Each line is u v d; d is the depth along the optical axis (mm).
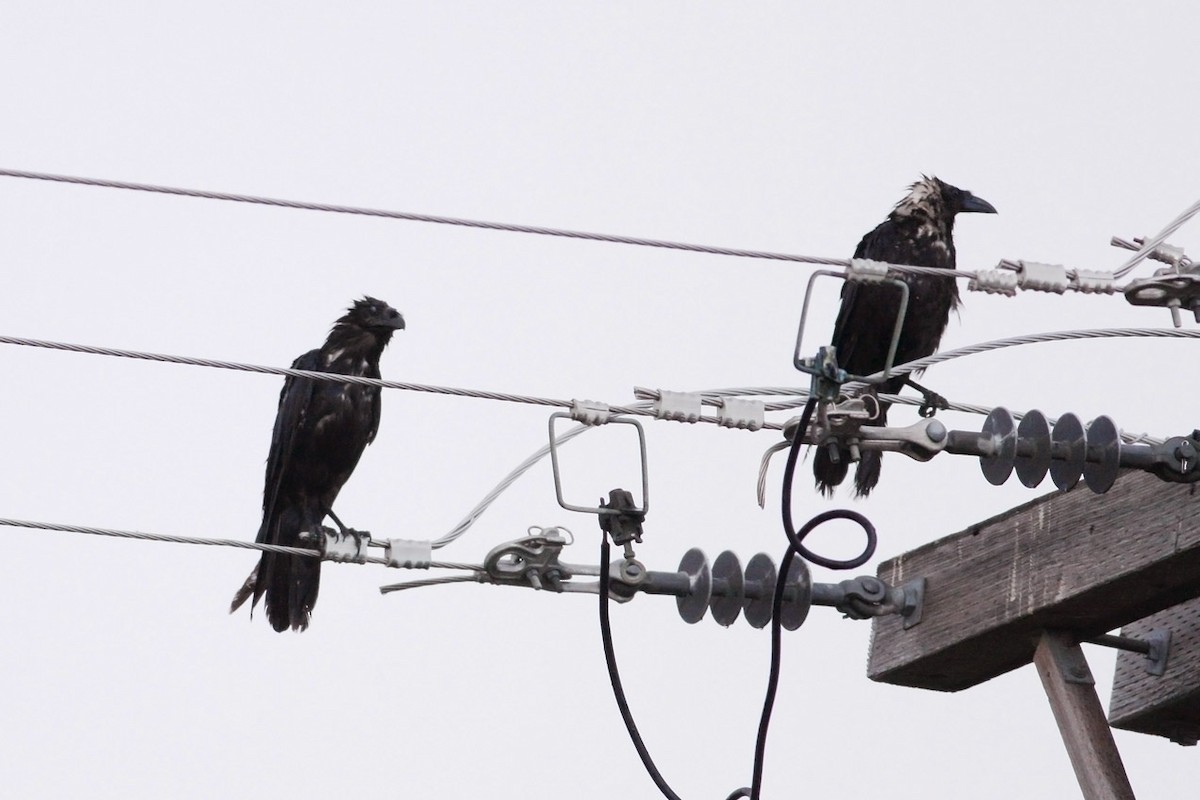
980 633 11773
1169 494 10828
